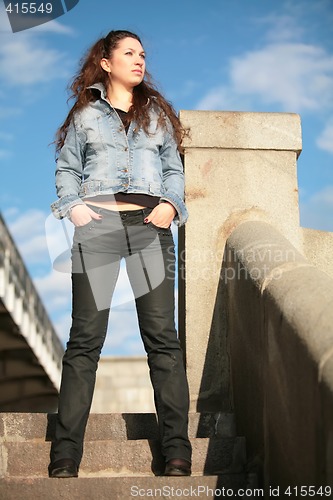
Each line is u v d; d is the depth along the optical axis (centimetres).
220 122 416
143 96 339
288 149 418
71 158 330
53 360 1513
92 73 343
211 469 317
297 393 249
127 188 321
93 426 339
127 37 342
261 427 305
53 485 288
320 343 235
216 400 381
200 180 411
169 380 312
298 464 249
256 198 412
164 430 307
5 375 1428
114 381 2039
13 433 333
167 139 340
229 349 380
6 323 1221
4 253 1045
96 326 312
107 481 289
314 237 412
